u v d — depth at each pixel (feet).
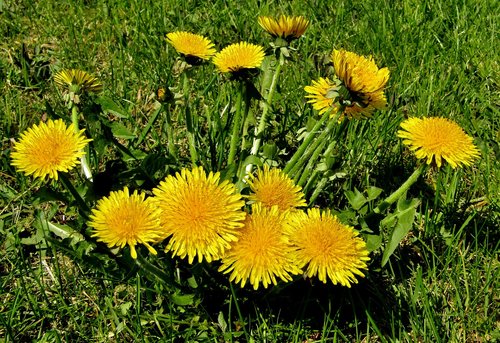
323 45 2.66
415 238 1.97
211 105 2.36
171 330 1.73
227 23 2.76
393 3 2.93
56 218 2.02
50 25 2.72
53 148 1.60
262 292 1.77
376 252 1.92
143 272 1.71
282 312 1.81
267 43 2.65
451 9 2.89
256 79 2.18
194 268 1.69
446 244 1.97
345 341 1.77
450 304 1.85
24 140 1.62
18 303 1.77
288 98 2.38
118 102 2.34
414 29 2.73
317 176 1.86
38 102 2.34
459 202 2.11
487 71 2.52
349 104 1.66
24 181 2.05
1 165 2.11
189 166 2.06
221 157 2.06
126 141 2.24
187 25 2.76
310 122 1.87
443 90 2.44
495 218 2.06
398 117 2.27
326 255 1.57
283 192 1.67
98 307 1.78
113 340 1.76
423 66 2.55
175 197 1.56
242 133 2.02
